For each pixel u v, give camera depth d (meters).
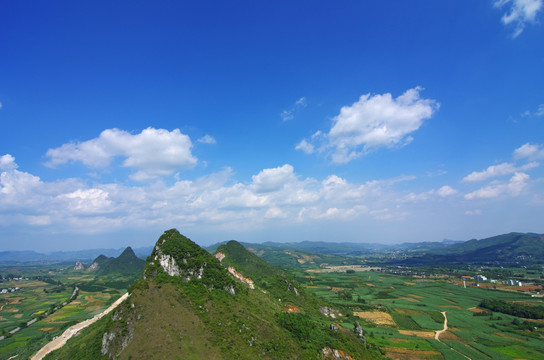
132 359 86.31
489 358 158.75
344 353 121.56
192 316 102.12
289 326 125.00
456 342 181.88
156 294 109.00
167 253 133.88
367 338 180.75
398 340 184.00
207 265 135.62
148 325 96.12
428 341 182.38
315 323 140.88
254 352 97.12
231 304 119.00
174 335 93.12
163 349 88.12
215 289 126.19
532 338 190.12
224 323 104.19
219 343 94.19
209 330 98.31
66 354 113.62
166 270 129.12
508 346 176.38
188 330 96.00
